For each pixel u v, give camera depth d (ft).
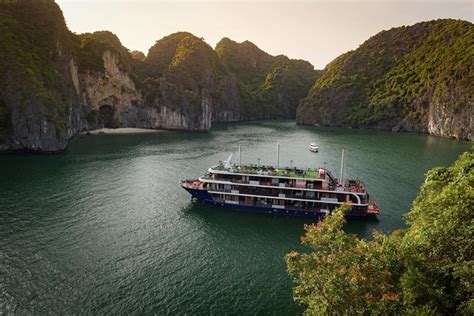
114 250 165.78
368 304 71.51
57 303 126.31
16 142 387.96
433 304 74.95
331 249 84.48
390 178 296.30
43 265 149.89
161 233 187.32
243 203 221.25
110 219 202.08
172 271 150.30
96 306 125.70
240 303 130.72
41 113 388.57
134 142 495.41
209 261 160.04
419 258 82.53
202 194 226.58
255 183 219.20
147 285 139.33
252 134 638.94
